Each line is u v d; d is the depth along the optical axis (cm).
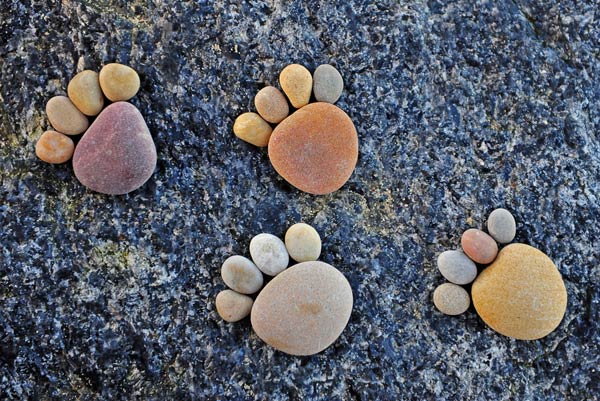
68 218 50
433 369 51
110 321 50
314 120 50
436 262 52
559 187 53
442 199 52
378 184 52
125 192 50
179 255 50
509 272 50
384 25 52
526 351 52
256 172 51
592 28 54
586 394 52
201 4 52
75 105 49
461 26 53
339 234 51
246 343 50
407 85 52
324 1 52
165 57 51
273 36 52
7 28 51
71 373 49
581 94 54
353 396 50
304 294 49
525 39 54
